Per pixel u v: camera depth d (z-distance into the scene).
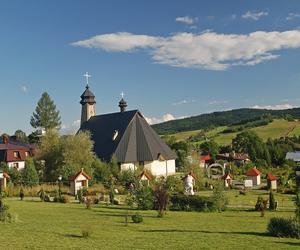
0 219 32.19
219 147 174.75
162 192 41.81
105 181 81.31
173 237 26.58
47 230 28.14
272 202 49.72
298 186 32.78
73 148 86.81
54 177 84.06
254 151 142.62
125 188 71.44
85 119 126.56
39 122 153.00
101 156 106.50
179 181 68.75
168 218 38.50
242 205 54.59
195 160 98.69
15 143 114.56
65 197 54.47
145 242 24.38
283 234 28.27
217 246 23.61
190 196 48.25
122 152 104.94
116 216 38.34
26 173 77.88
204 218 39.38
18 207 44.66
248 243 24.80
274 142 170.75
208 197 47.97
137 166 100.06
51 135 91.50
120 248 22.33
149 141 109.00
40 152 89.44
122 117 114.44
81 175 69.62
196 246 23.45
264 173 113.31
